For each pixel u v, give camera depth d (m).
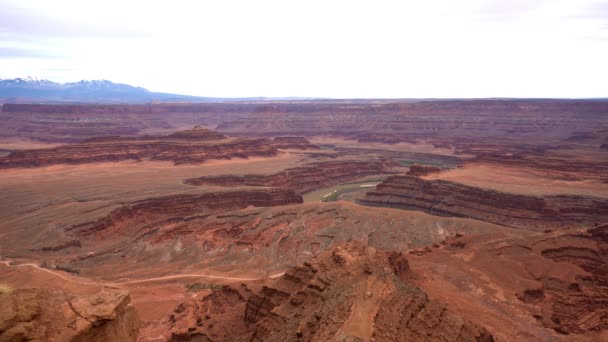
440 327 38.38
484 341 41.22
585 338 50.06
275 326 42.41
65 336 22.33
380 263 48.53
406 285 43.97
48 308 23.25
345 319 34.66
